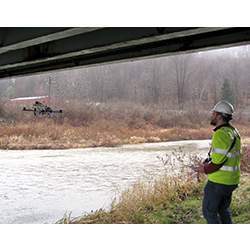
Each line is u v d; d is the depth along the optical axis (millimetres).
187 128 36406
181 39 3742
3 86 50750
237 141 4590
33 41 3553
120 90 51906
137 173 14922
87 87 51500
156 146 26625
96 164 18047
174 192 9023
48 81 50844
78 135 31766
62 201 10438
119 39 3596
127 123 38125
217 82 46031
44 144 27953
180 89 49062
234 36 3459
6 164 18453
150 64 51469
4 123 33219
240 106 37031
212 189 4582
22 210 9453
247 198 8219
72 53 4043
